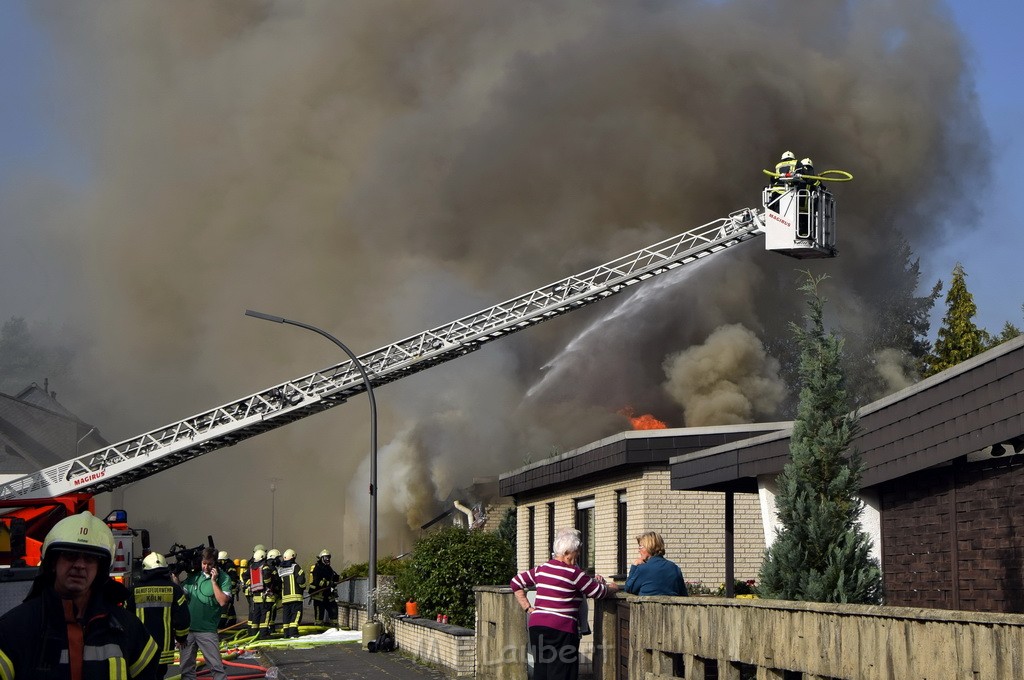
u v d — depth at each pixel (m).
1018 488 8.45
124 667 3.50
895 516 10.13
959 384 8.41
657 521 15.41
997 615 4.82
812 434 8.91
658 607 7.92
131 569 14.58
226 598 11.09
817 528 8.67
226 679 10.96
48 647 3.40
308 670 13.91
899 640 5.48
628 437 15.34
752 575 15.48
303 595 19.53
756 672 6.80
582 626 8.25
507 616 9.99
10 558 14.98
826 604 6.09
